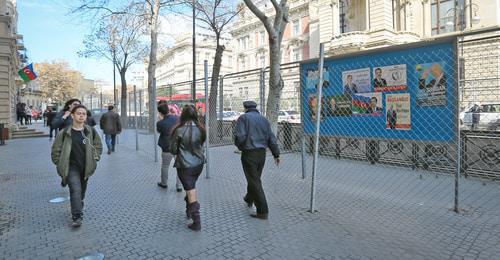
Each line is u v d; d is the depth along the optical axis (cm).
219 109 1412
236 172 816
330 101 656
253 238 420
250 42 5738
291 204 556
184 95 1936
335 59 641
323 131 672
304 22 4881
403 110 542
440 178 706
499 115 1115
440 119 498
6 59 1947
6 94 1947
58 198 613
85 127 498
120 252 385
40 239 423
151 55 2014
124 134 2012
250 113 513
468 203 541
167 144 657
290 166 860
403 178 709
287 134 1111
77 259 369
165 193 639
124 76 2761
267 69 1064
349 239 412
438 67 495
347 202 560
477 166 712
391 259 360
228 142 1333
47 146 1502
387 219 478
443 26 3166
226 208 541
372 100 585
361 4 3622
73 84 6938
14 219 498
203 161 478
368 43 3212
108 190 662
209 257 371
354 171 786
